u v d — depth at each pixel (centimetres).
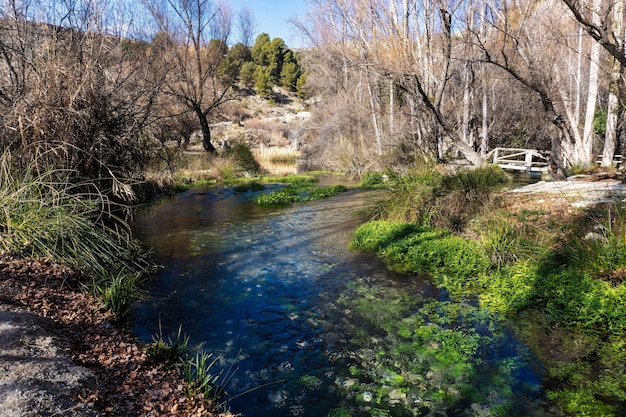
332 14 1609
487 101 2408
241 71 5256
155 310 513
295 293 577
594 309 461
